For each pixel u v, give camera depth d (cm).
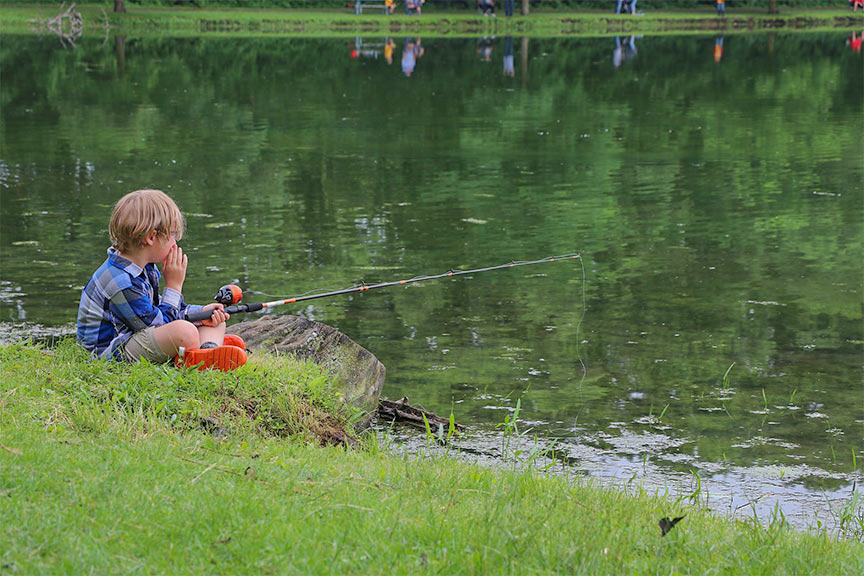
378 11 9431
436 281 1797
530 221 2297
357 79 5209
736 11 10125
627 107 4334
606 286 1783
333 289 1733
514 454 1106
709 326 1566
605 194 2608
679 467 1088
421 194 2581
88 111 4006
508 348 1457
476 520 711
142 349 1005
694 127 3778
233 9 9138
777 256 1998
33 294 1656
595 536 707
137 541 617
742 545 753
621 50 6906
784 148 3347
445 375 1348
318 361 1196
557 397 1282
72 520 633
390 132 3609
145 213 991
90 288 1018
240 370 1048
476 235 2156
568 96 4681
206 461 795
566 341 1489
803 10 10325
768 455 1123
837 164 3059
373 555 630
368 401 1201
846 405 1266
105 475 714
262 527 648
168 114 3962
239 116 3947
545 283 1795
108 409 903
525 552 661
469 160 3083
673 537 733
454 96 4634
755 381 1342
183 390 978
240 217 2289
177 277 1042
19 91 4562
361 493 760
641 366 1391
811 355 1441
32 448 757
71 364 996
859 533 926
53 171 2809
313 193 2578
